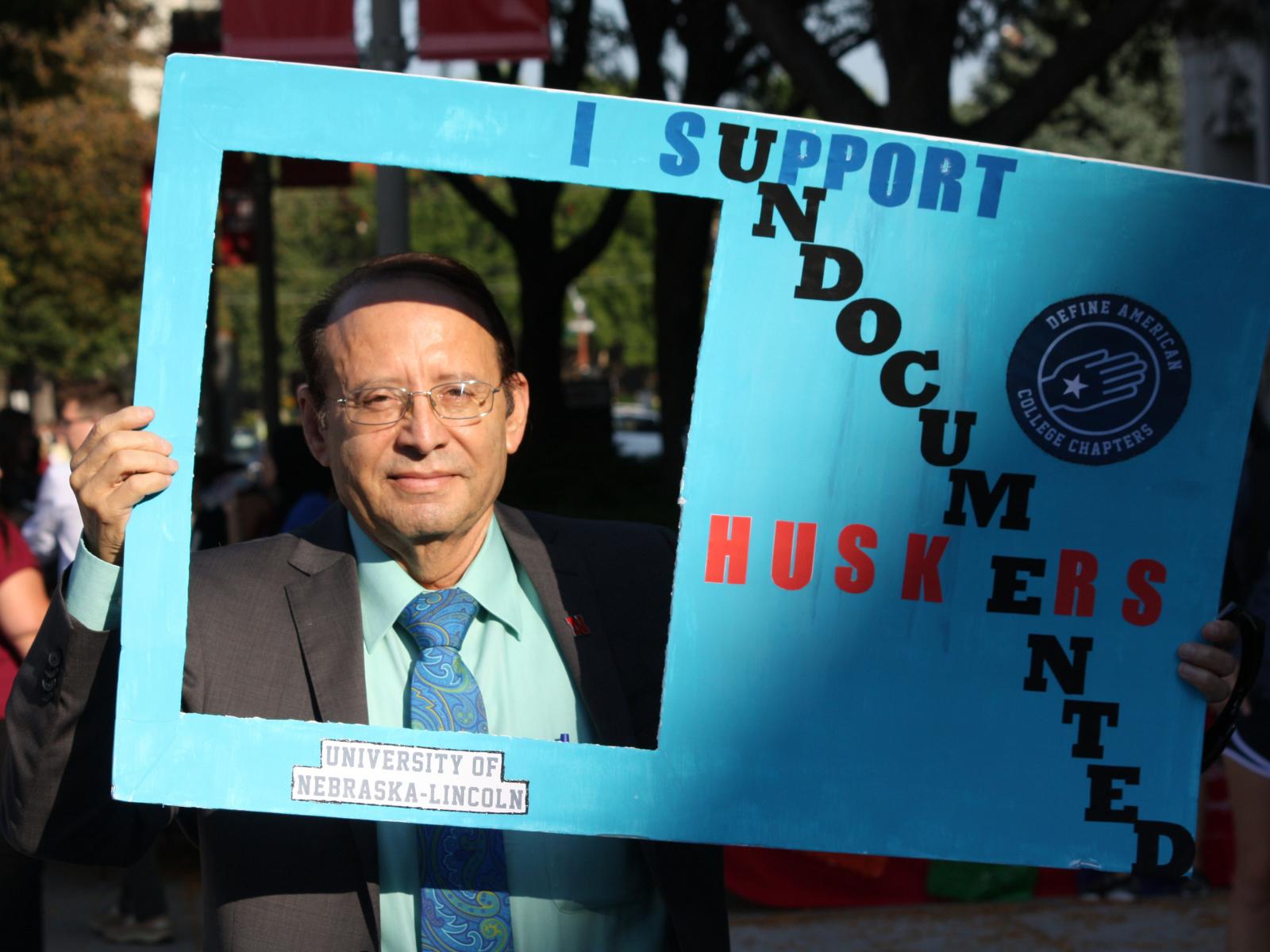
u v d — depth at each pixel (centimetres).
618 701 200
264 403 1212
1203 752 201
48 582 560
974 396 192
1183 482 195
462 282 197
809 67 655
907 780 190
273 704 191
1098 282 193
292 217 4284
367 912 188
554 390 1425
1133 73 1177
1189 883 570
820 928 539
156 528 178
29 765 184
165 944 560
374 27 542
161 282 179
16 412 737
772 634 189
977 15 1154
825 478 190
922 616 191
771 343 189
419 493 191
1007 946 515
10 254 3009
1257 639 195
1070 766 192
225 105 181
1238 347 195
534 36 539
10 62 1433
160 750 177
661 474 984
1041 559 193
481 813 182
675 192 187
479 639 203
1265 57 1761
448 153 184
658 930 203
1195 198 194
